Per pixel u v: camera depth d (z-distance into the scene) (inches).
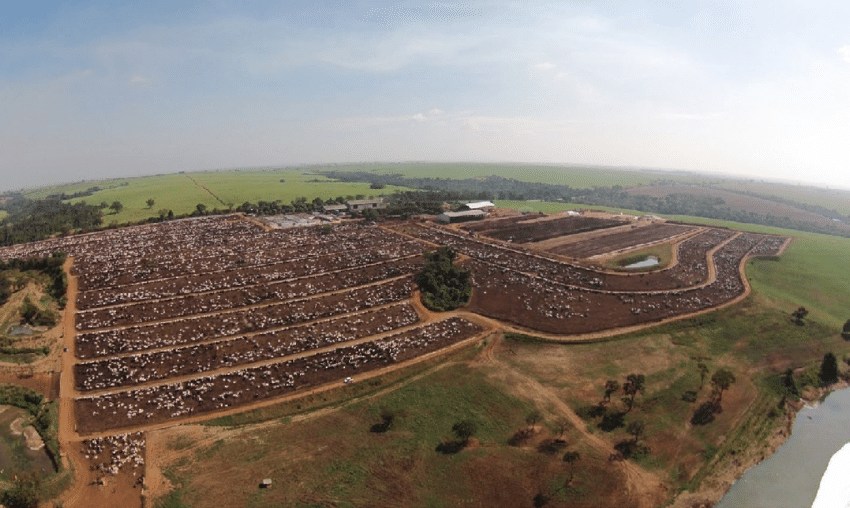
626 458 3157.0
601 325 5054.1
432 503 2726.4
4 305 4960.6
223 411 3558.1
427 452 3122.5
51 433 3238.2
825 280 6875.0
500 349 4554.6
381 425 3408.0
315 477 2886.3
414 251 7623.0
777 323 5344.5
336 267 6712.6
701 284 6441.9
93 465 2982.3
